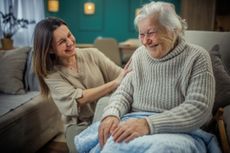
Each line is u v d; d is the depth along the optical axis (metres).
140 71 1.29
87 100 1.58
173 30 1.14
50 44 1.58
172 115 1.08
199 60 1.14
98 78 1.77
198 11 4.29
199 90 1.11
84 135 1.30
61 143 2.65
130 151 1.01
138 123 1.07
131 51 4.25
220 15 4.27
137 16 1.18
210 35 2.03
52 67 1.66
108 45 4.07
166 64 1.19
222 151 1.22
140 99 1.28
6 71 2.59
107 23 5.96
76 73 1.70
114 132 1.08
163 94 1.20
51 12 5.86
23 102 2.31
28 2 4.98
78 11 6.00
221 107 1.56
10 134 2.01
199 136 1.15
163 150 0.96
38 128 2.38
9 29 4.14
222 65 1.71
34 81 2.65
